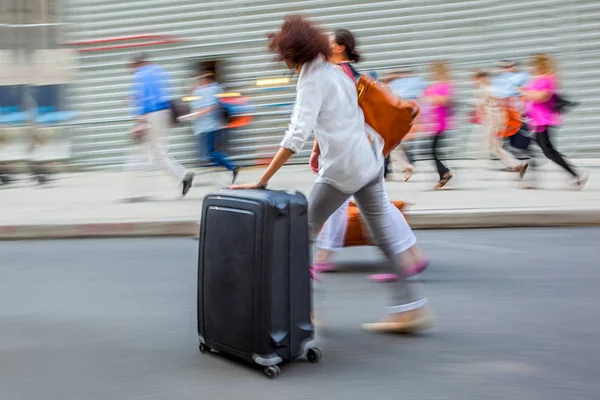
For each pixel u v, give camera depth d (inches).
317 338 168.7
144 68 357.7
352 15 525.3
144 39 532.7
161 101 356.8
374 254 255.8
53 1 527.2
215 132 372.5
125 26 536.7
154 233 305.6
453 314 186.7
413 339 167.5
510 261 244.7
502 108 380.2
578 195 345.7
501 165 435.8
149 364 153.6
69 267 251.0
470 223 307.1
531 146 397.1
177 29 534.9
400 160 402.6
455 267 237.8
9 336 175.3
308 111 147.6
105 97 537.0
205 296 152.3
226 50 528.7
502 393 136.0
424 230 305.7
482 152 462.9
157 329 178.1
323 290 210.8
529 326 175.9
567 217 303.9
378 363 151.9
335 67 154.6
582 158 491.8
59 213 333.4
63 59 531.8
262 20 529.3
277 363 144.1
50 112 516.7
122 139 482.0
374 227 166.4
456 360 153.3
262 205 138.0
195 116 369.1
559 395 134.8
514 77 386.3
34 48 522.0
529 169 410.0
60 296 211.6
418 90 399.2
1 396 138.8
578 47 495.8
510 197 344.2
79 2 532.7
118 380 145.5
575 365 149.8
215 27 532.7
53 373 150.3
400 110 158.4
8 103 493.7
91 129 475.2
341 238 227.8
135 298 207.6
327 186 156.9
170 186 402.9
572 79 494.0
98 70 536.1
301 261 144.6
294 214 141.7
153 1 532.7
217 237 146.9
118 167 480.7
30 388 142.5
